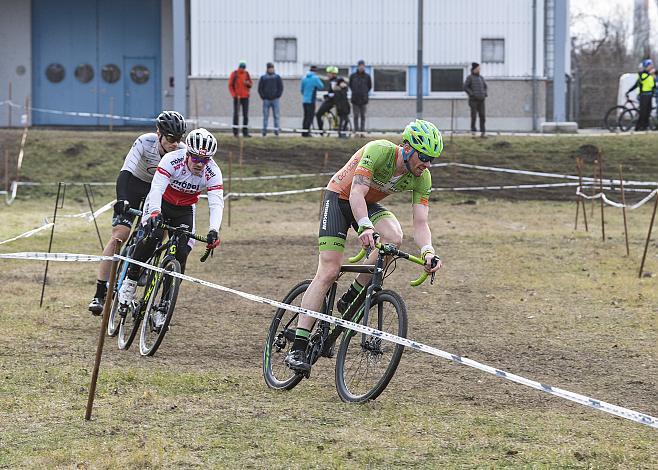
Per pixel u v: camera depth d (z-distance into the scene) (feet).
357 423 27.04
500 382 32.86
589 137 122.21
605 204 95.66
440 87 149.79
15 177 103.40
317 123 136.77
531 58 149.07
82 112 166.61
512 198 99.45
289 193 97.25
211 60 147.23
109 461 22.89
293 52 147.84
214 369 34.17
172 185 36.78
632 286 52.08
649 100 132.57
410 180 29.84
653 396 31.40
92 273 55.88
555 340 39.83
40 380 31.35
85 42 165.78
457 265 59.93
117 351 36.78
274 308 46.42
